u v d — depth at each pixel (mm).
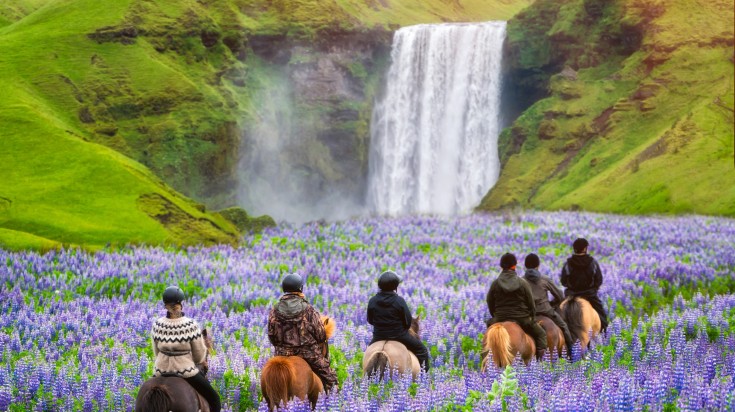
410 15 173250
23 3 190250
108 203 63688
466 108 143125
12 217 58938
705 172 97875
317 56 141000
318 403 15805
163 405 14242
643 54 127625
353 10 157125
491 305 22250
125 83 119625
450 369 22031
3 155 71938
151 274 42562
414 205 143500
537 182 120625
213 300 35375
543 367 19219
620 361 21859
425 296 35875
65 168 69062
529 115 130875
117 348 25188
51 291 37812
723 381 16734
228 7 139375
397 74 147750
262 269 45344
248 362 22562
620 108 122125
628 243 59750
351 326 29578
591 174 114188
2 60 116750
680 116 116000
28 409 19641
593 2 135875
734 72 118500
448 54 145000
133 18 129250
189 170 112812
